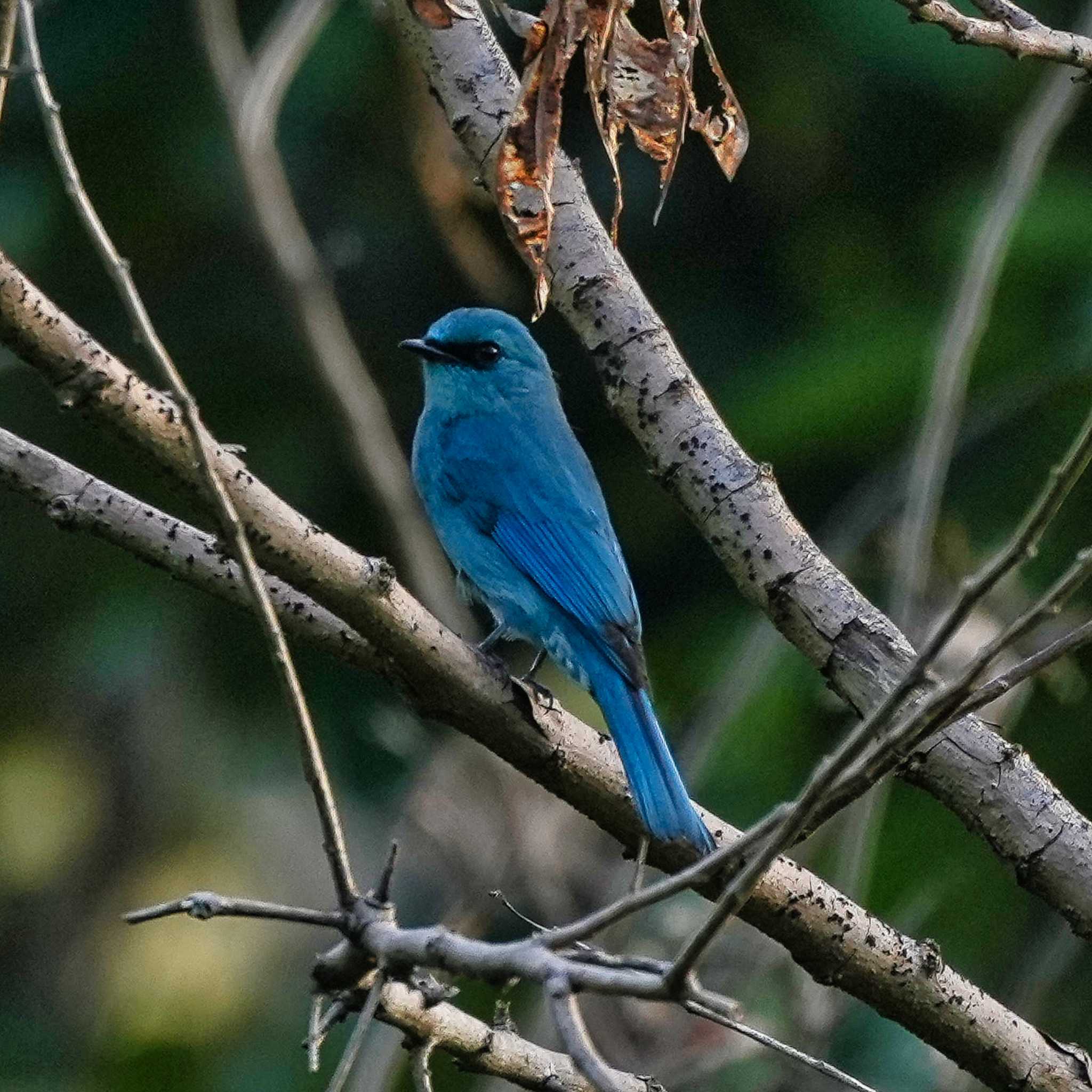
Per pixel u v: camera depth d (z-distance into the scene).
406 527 11.78
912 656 7.50
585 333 8.16
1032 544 5.01
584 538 10.85
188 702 14.66
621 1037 10.67
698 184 14.09
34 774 15.72
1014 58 6.81
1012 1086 7.42
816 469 12.77
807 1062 6.16
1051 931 11.14
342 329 11.63
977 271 10.29
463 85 8.43
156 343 5.45
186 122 13.13
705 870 4.98
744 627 12.66
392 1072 11.59
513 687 7.43
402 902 14.45
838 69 13.37
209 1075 13.73
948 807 7.47
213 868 15.76
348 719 13.69
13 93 13.12
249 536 6.75
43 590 13.72
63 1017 15.41
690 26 7.16
